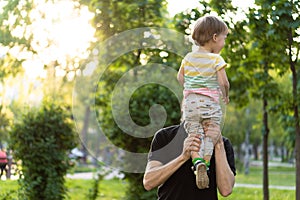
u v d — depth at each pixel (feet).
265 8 22.43
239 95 29.37
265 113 29.27
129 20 26.35
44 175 28.78
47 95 30.37
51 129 29.17
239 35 24.59
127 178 28.40
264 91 26.63
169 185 10.88
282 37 23.32
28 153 28.53
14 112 29.86
